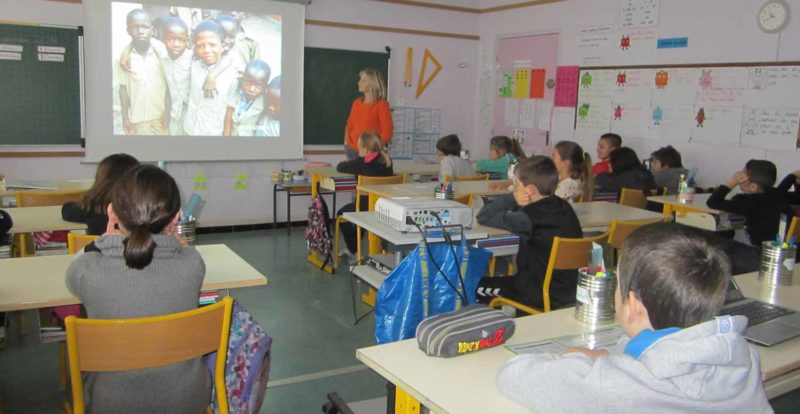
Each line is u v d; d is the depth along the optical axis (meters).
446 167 5.30
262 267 4.92
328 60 6.50
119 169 2.70
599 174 5.07
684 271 1.04
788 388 1.75
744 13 4.84
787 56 4.61
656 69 5.50
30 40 5.10
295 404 2.71
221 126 6.06
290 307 4.00
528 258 2.83
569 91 6.32
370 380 2.98
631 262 1.10
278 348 3.33
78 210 3.06
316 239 4.85
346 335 3.55
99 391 1.65
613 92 5.89
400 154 7.09
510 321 1.55
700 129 5.20
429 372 1.40
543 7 6.54
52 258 2.37
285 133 6.38
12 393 2.75
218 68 5.96
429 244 2.13
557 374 1.11
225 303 1.71
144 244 1.59
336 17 6.48
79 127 5.39
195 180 6.05
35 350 3.21
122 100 5.57
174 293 1.66
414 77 7.03
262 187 6.41
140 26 5.56
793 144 4.59
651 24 5.52
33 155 5.27
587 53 6.11
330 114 6.62
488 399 1.28
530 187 2.89
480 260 2.19
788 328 1.69
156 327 1.58
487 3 7.21
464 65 7.36
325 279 4.63
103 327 1.54
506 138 5.74
